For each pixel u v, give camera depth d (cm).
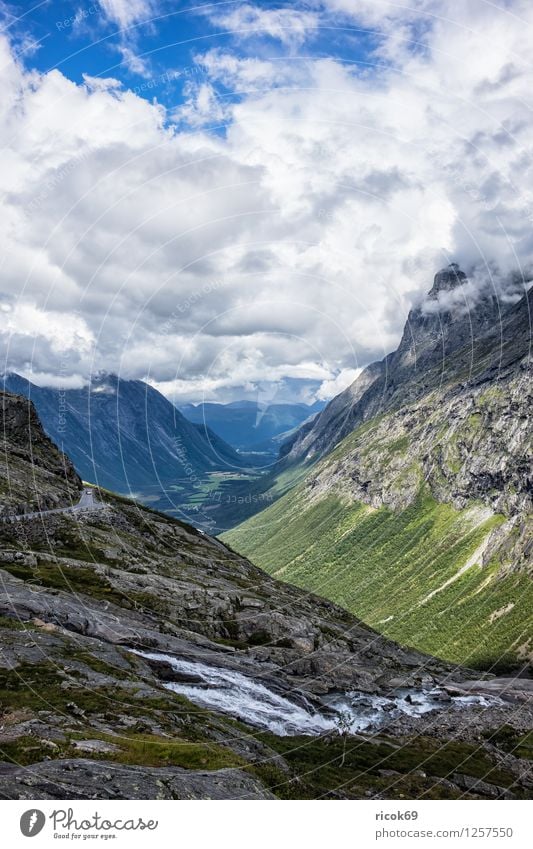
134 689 5159
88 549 10219
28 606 6644
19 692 4519
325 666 9344
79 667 5344
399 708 8819
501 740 8194
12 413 14788
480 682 12325
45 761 3381
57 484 13400
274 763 4666
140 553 11106
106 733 4034
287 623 9975
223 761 4078
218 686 6738
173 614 8625
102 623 7038
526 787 6481
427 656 13775
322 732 6594
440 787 5684
